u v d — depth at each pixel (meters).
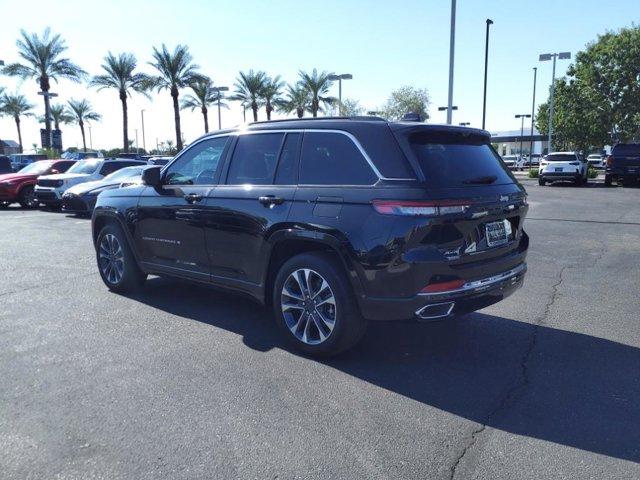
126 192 6.27
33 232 12.15
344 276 4.23
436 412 3.61
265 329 5.26
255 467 2.97
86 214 16.17
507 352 4.68
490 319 5.59
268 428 3.38
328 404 3.71
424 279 3.88
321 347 4.42
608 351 4.69
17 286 6.95
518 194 4.61
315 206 4.31
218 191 5.11
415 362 4.46
